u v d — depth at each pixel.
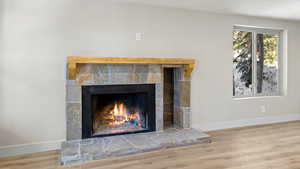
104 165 2.66
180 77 4.02
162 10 3.82
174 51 3.93
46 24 3.16
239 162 2.75
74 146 3.05
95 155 2.83
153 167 2.60
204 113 4.21
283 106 4.99
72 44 3.30
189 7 3.83
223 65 4.33
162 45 3.84
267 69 4.97
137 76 3.61
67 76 3.21
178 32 3.95
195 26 4.07
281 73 5.09
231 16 4.35
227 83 4.39
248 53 4.77
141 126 3.87
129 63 3.35
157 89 3.76
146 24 3.72
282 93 5.07
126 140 3.32
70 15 3.27
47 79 3.19
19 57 3.04
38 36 3.12
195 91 4.11
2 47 2.96
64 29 3.25
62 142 3.21
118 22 3.54
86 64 3.31
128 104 3.88
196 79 4.12
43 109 3.19
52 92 3.22
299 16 4.50
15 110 3.05
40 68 3.15
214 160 2.81
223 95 4.36
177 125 4.17
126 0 3.44
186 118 3.98
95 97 3.62
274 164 2.70
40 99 3.17
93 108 3.57
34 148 3.15
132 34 3.63
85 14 3.35
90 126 3.39
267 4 3.68
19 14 3.02
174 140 3.32
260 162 2.75
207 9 3.96
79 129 3.32
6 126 3.01
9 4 2.97
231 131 4.18
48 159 2.88
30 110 3.12
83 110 3.35
